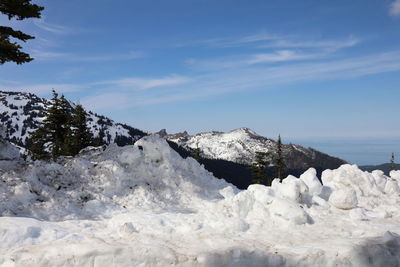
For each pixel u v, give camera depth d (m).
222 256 8.03
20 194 13.20
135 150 19.28
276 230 10.74
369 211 13.59
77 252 7.71
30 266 7.44
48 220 12.34
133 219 10.80
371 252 8.52
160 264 7.73
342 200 13.82
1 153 18.53
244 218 11.90
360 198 16.66
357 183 18.34
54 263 7.54
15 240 8.54
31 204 13.03
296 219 11.40
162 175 18.94
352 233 10.30
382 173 21.06
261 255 8.23
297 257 8.22
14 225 9.03
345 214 13.12
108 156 19.39
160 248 8.01
